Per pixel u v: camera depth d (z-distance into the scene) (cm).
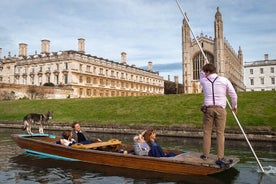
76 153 978
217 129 720
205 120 738
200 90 7212
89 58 6662
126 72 8012
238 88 9662
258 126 1739
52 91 5312
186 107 2422
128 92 8062
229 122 1884
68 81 6081
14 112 3309
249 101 2231
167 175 788
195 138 1778
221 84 702
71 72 6084
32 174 828
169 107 2514
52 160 1015
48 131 2362
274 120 1817
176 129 1892
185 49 7319
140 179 757
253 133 1631
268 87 7800
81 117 2712
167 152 961
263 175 785
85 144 1024
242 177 765
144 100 2891
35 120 1906
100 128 2230
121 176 789
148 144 914
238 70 10000
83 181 752
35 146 1114
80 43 6975
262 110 2020
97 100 3269
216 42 7050
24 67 6850
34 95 4950
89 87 6544
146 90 9031
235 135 1680
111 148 1036
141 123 2184
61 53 6538
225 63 7319
